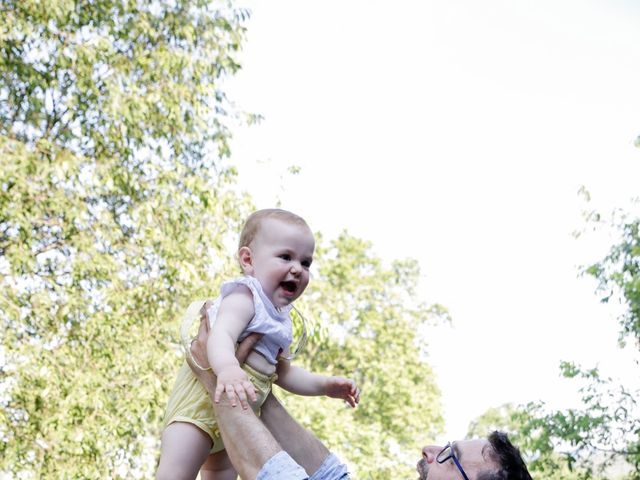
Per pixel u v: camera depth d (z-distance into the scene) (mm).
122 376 8836
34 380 8180
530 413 10430
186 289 9344
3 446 8305
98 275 9016
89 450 8305
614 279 10289
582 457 10133
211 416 1871
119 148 9539
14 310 8281
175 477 1822
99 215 9188
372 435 13867
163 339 9344
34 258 8508
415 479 14555
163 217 9336
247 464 1694
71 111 9180
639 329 10258
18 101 9516
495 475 1951
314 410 12562
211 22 10617
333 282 20031
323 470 2039
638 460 9859
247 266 1974
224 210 9914
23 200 8797
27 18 9203
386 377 18969
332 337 18516
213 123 10523
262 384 1943
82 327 8875
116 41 10016
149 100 9555
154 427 9414
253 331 1879
